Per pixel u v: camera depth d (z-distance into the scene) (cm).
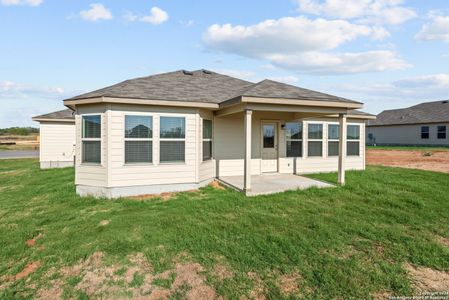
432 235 464
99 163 784
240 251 406
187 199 729
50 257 407
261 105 768
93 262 389
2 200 762
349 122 1270
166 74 1111
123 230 497
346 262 372
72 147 1569
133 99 760
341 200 686
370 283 325
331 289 314
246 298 302
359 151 1294
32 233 499
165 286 328
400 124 3200
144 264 380
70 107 851
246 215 573
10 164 1794
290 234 468
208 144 960
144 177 803
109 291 322
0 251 431
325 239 447
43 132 1516
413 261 376
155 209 636
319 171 1195
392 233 467
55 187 912
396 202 651
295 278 338
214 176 1004
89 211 636
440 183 891
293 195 741
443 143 2822
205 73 1245
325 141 1208
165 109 823
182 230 490
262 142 1100
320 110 840
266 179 981
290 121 1141
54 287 335
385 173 1133
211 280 336
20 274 367
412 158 1883
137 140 793
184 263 378
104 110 764
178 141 844
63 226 532
